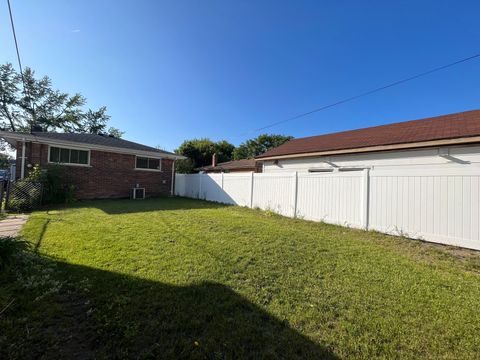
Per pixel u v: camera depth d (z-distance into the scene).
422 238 5.27
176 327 2.05
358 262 3.85
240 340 1.93
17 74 24.23
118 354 1.72
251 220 7.29
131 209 8.97
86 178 12.14
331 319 2.27
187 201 12.51
